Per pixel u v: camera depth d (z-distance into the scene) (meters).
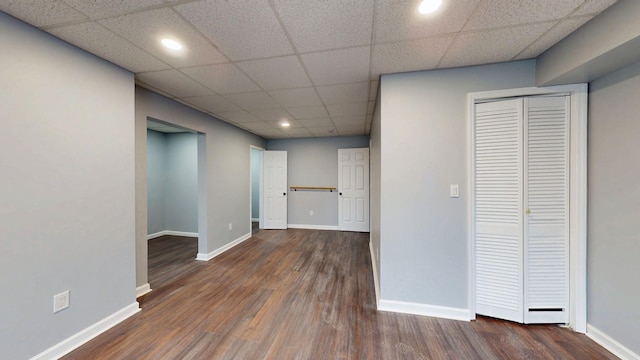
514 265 2.04
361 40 1.67
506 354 1.68
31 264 1.52
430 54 1.87
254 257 3.77
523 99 2.00
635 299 1.55
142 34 1.60
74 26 1.51
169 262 3.54
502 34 1.61
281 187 5.82
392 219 2.25
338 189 5.69
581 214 1.88
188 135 5.26
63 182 1.68
